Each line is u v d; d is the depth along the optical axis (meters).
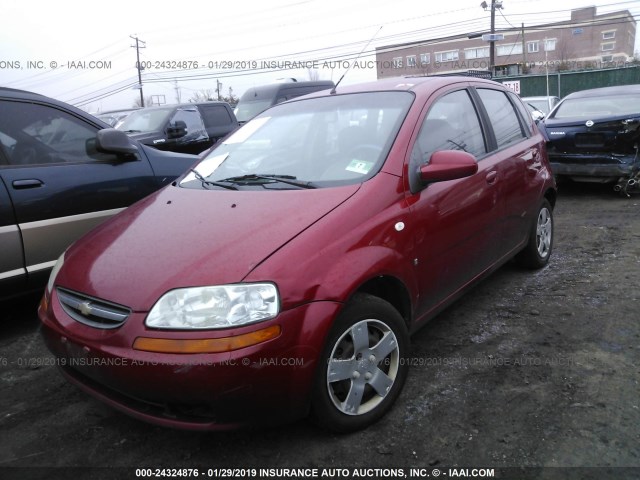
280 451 2.43
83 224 3.97
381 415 2.61
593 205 7.13
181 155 4.90
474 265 3.48
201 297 2.13
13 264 3.60
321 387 2.30
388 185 2.75
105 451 2.49
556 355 3.17
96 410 2.84
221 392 2.08
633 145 6.93
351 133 3.17
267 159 3.30
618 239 5.46
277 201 2.68
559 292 4.14
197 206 2.83
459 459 2.33
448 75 4.06
